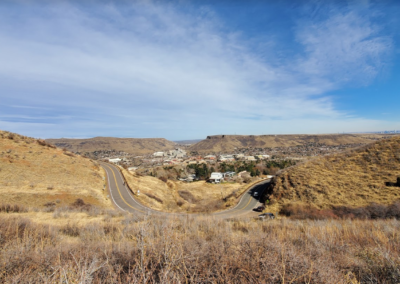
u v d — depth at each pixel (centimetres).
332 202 2422
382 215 1902
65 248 414
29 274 289
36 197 1925
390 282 299
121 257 347
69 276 233
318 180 2997
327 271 256
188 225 695
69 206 1823
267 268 240
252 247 285
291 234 600
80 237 663
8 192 1856
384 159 2966
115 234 645
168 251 281
